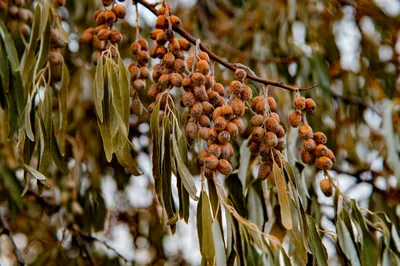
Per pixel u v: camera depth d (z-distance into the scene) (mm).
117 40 952
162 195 891
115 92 904
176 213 884
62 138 995
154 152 894
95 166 1326
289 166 896
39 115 959
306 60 1344
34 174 916
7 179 1252
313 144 901
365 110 1497
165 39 908
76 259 1302
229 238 884
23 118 954
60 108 1002
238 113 874
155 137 896
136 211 1483
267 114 898
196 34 1525
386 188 1360
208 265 862
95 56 1013
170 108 912
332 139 1404
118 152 907
